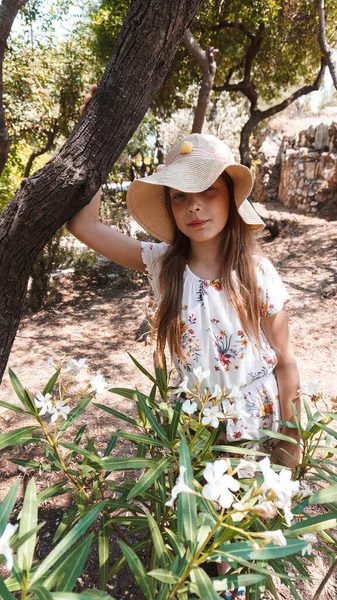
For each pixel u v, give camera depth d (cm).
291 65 741
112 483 123
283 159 973
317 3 499
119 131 109
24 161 1003
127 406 286
